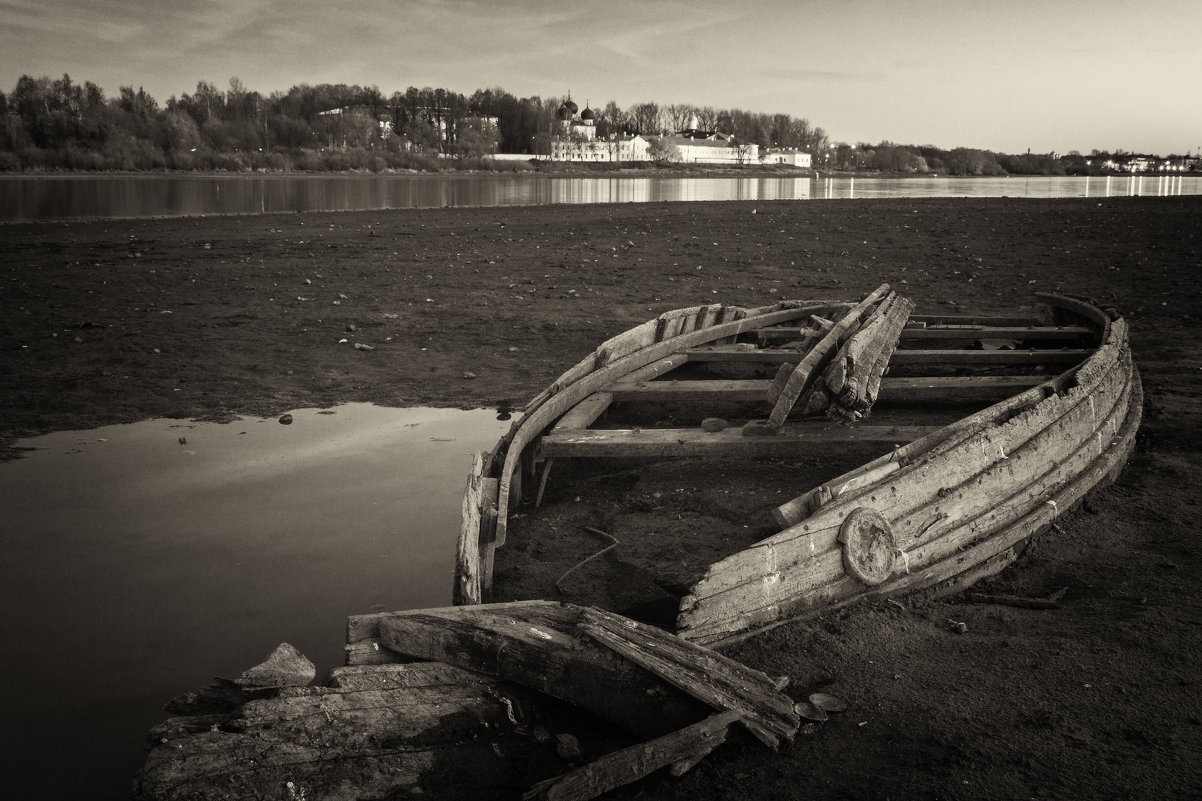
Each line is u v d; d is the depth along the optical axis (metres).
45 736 3.13
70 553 4.64
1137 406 6.78
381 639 3.28
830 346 6.50
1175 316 11.72
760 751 2.96
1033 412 5.07
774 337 9.50
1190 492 5.46
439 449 6.62
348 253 19.34
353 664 3.19
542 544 4.98
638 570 4.49
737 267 17.36
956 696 3.25
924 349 8.92
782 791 2.76
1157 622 3.79
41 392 8.09
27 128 95.00
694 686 2.99
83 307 12.56
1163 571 4.36
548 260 18.47
